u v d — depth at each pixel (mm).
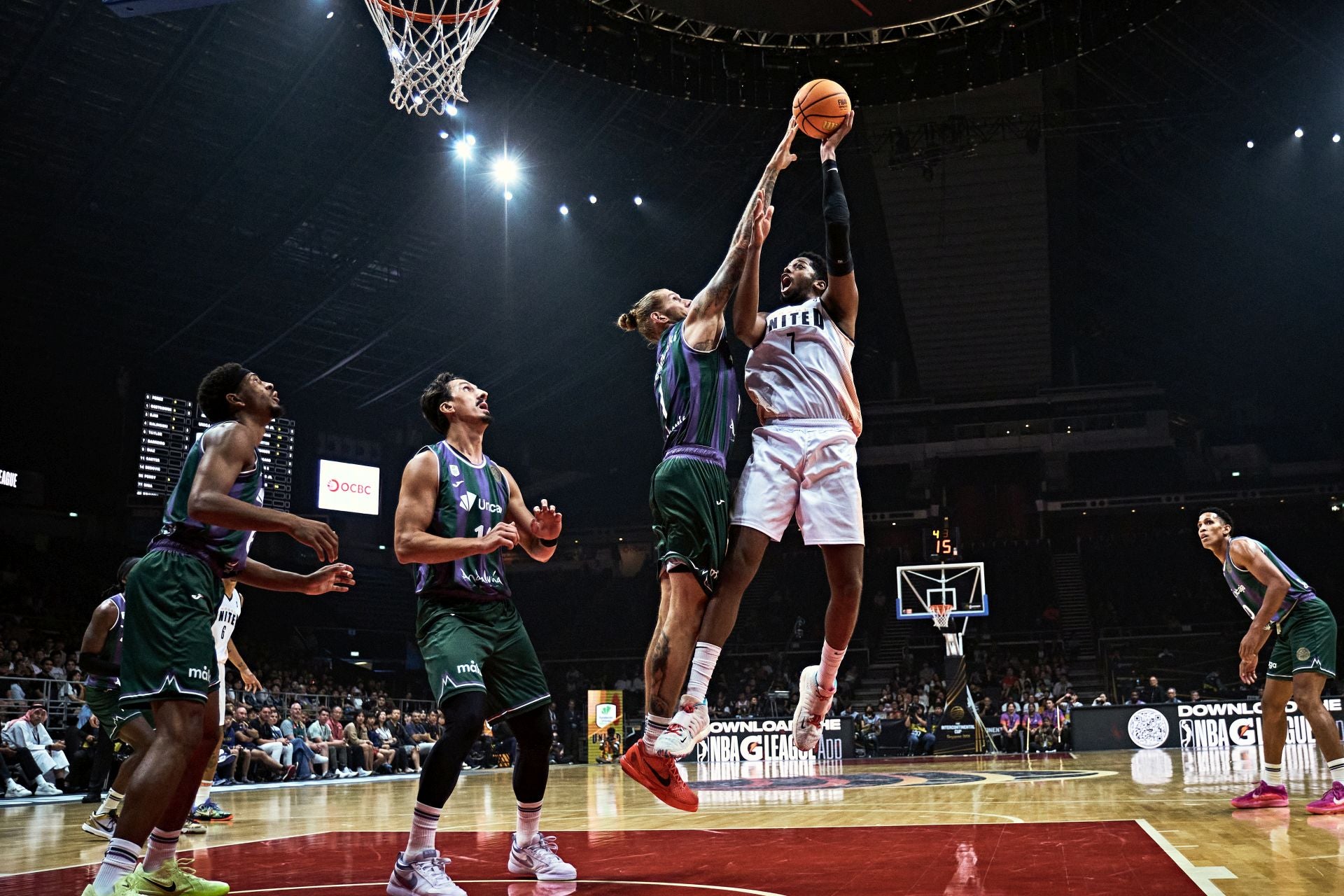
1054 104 19766
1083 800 6695
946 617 21391
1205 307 30328
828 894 3070
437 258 24594
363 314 26203
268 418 3570
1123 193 24562
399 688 29719
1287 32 18625
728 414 3637
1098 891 2992
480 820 6652
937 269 25703
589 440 35656
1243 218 25422
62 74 17469
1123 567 32000
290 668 25203
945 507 32938
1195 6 18031
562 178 22141
